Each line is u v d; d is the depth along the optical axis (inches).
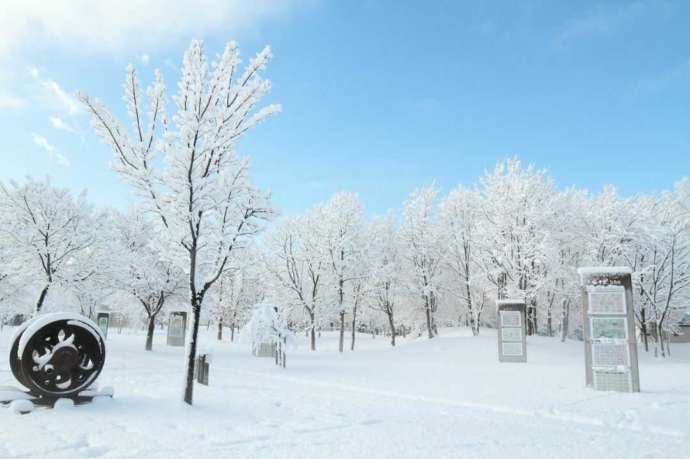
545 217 1366.9
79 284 944.3
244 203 438.6
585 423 362.3
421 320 1785.2
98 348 404.5
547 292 1526.8
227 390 498.3
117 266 1011.9
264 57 433.1
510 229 1382.9
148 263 1165.1
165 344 1455.5
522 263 1328.7
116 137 414.3
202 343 1663.4
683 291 1396.4
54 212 892.0
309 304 1512.1
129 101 422.9
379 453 252.1
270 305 927.7
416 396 487.5
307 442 273.6
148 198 416.8
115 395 433.4
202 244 423.2
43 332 379.2
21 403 352.2
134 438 275.0
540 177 1461.6
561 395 500.4
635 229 1395.2
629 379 540.1
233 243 429.1
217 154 426.9
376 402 443.5
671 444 287.3
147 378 577.6
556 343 1249.4
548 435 308.8
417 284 1688.0
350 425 327.6
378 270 1574.8
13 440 264.4
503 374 721.6
